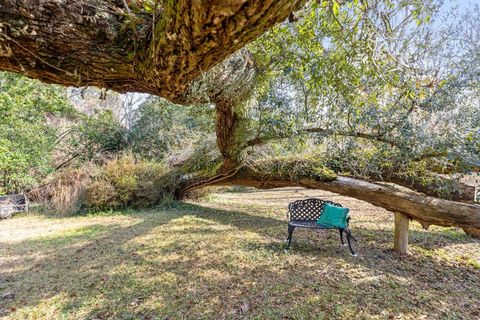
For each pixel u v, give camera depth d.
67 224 6.16
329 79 3.17
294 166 5.79
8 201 7.50
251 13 0.88
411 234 4.89
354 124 3.99
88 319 2.37
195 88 2.61
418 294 2.76
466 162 3.34
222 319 2.34
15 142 8.10
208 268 3.37
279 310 2.45
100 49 1.33
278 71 3.55
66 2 1.20
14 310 2.52
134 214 7.06
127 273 3.26
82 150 10.36
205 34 1.00
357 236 4.75
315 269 3.32
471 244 4.34
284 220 6.10
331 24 2.62
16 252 4.18
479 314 2.43
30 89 7.34
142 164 8.12
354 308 2.47
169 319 2.35
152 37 1.26
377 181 5.05
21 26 1.13
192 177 7.74
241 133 4.86
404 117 3.56
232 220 6.11
